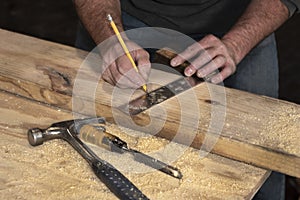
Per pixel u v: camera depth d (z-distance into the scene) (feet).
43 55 7.05
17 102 6.38
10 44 7.27
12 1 17.60
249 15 7.50
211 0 8.05
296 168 5.40
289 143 5.57
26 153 5.52
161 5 8.12
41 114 6.18
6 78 6.57
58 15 17.08
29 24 16.63
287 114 6.05
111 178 5.09
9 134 5.80
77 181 5.19
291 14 7.65
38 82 6.46
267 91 8.38
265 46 8.25
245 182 5.27
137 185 5.15
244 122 5.89
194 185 5.19
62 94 6.29
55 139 5.70
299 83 14.44
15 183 5.15
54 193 5.04
